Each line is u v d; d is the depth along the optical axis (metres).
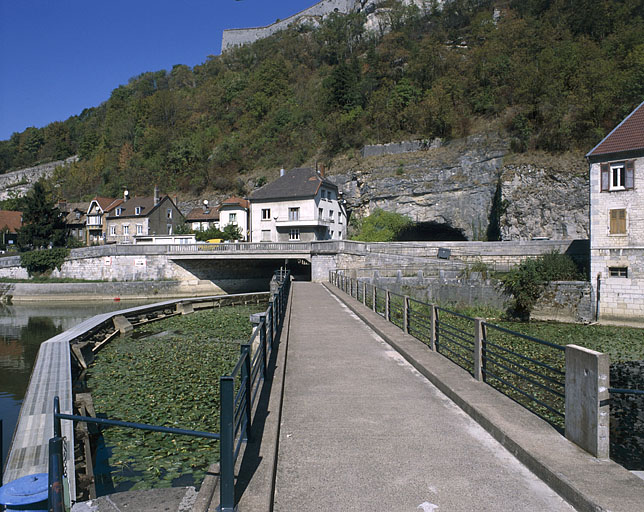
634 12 66.94
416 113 64.50
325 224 55.72
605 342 21.66
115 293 42.59
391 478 4.20
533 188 46.91
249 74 103.00
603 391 4.24
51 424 8.80
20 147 135.50
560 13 71.94
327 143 71.75
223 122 93.81
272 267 48.75
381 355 9.91
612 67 53.50
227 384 3.51
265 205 55.84
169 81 121.62
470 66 68.31
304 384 7.61
